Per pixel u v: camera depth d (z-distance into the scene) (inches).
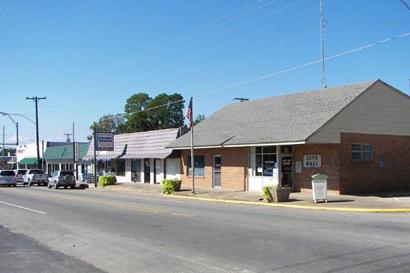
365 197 982.4
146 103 3294.8
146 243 476.7
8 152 6156.5
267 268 354.0
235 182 1283.2
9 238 534.6
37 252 448.1
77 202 1006.4
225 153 1325.0
